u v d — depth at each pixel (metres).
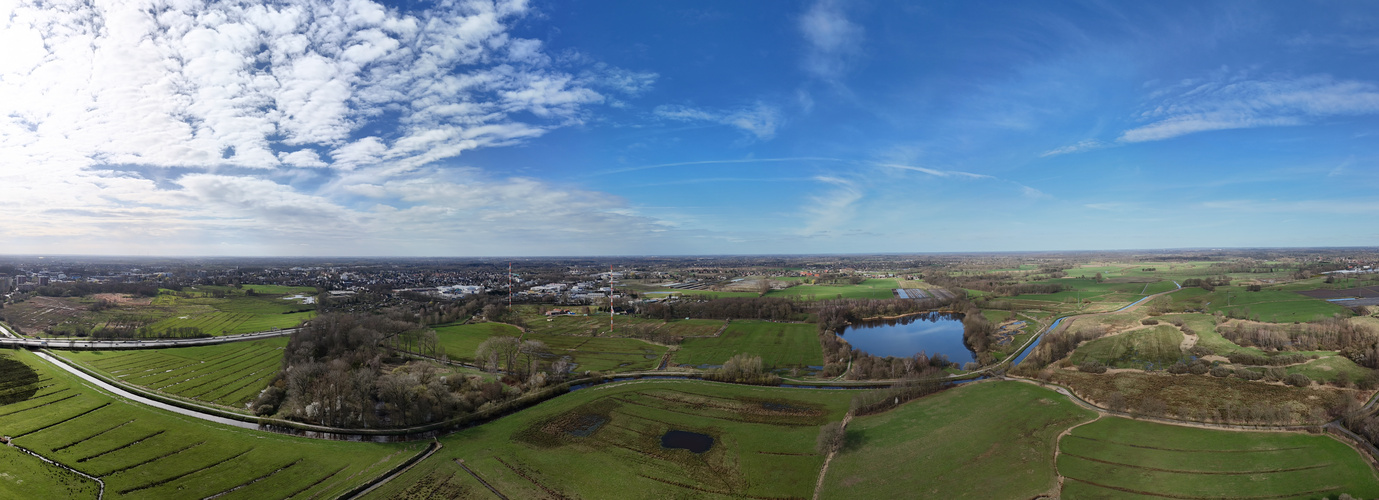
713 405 137.38
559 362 174.50
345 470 102.06
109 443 109.38
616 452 111.25
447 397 129.00
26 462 99.44
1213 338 191.88
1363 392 123.75
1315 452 96.00
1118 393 125.12
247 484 96.44
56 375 151.88
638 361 189.25
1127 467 96.62
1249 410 112.56
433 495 94.69
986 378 160.00
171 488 94.19
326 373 135.00
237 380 153.50
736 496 95.00
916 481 97.38
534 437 118.19
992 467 99.31
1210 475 92.00
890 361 179.12
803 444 113.88
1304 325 193.62
